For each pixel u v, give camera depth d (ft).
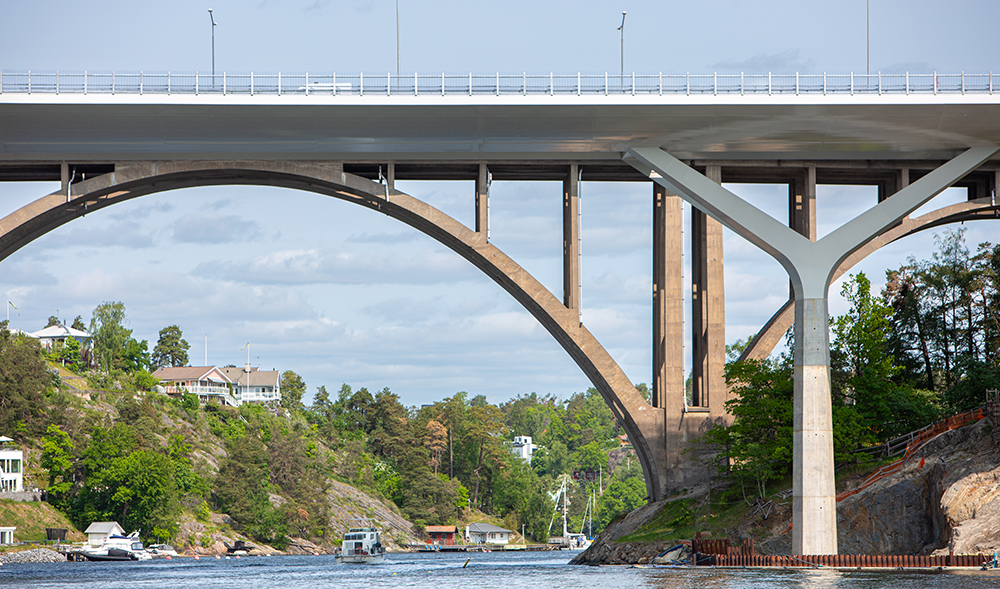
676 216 351.05
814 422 289.94
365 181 337.31
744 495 347.15
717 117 315.17
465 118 318.04
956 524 288.30
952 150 331.77
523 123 319.47
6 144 325.21
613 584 271.28
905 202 303.27
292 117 316.81
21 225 330.54
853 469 345.72
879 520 311.47
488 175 343.26
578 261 344.69
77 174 349.00
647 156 322.34
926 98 308.40
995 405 308.81
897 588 230.07
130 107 311.27
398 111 315.58
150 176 334.44
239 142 325.62
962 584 237.66
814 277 294.87
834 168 348.38
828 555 287.69
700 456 349.82
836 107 310.24
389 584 333.42
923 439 343.67
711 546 321.11
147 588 332.60
